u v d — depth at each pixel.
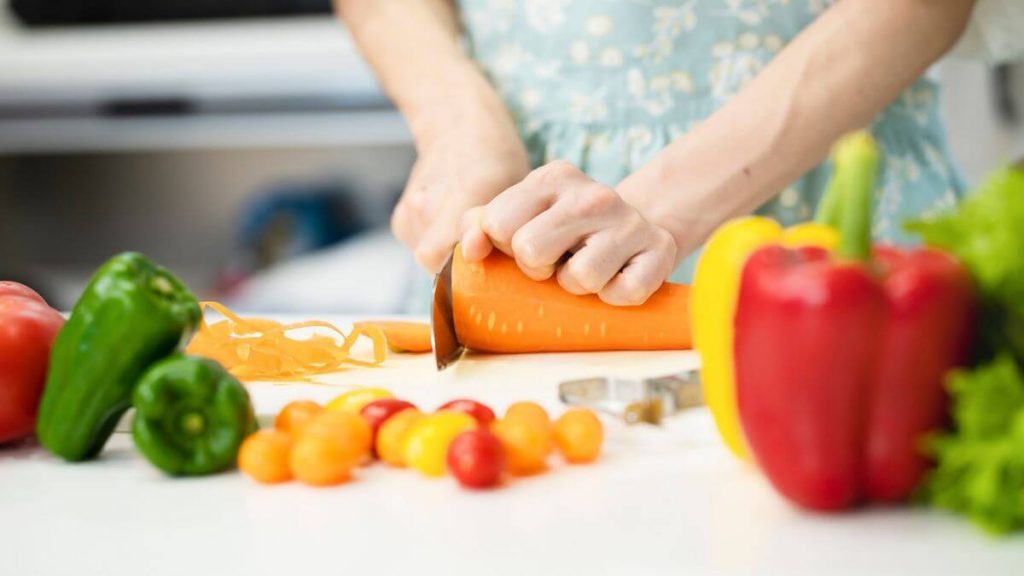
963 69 1.90
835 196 0.55
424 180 1.10
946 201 1.29
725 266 0.56
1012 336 0.49
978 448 0.48
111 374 0.63
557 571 0.48
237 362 0.86
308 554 0.50
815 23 1.11
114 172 2.41
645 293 0.92
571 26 1.25
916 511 0.53
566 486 0.58
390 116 2.29
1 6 2.39
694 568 0.47
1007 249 0.48
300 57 2.28
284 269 2.31
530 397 0.80
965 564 0.47
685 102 1.25
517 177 1.10
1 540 0.53
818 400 0.50
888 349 0.49
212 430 0.62
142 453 0.61
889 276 0.50
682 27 1.23
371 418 0.63
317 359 0.89
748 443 0.54
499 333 0.94
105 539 0.53
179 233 2.43
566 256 0.94
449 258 0.94
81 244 2.45
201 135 2.35
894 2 1.08
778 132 1.06
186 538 0.53
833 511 0.53
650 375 0.87
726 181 1.05
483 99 1.17
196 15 2.35
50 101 2.39
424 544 0.51
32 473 0.63
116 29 2.38
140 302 0.62
